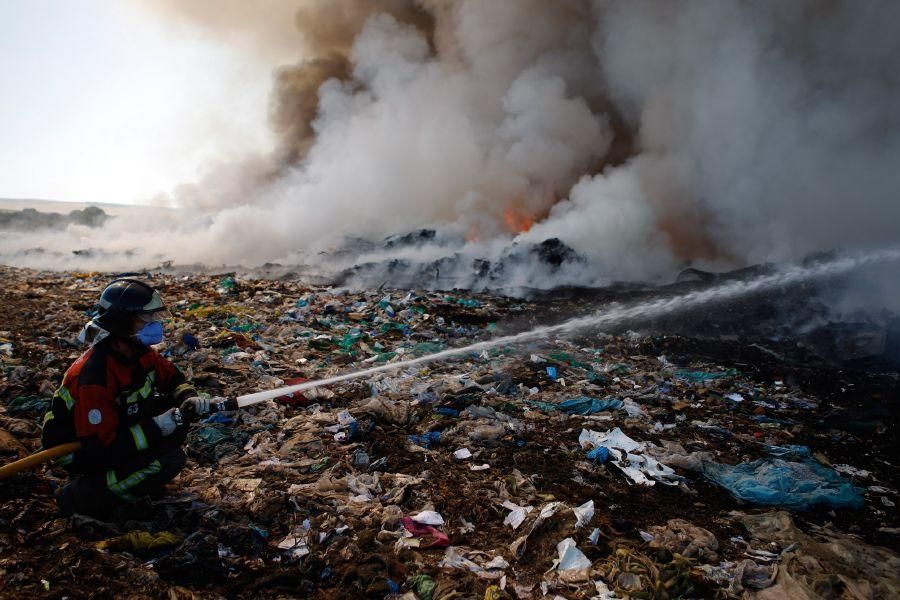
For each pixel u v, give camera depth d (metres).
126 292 2.79
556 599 2.66
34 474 3.17
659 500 3.90
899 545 3.57
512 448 4.52
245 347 6.66
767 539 3.42
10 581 2.25
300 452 4.01
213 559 2.63
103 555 2.52
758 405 6.27
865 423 5.76
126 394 2.84
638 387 6.53
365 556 2.82
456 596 2.58
